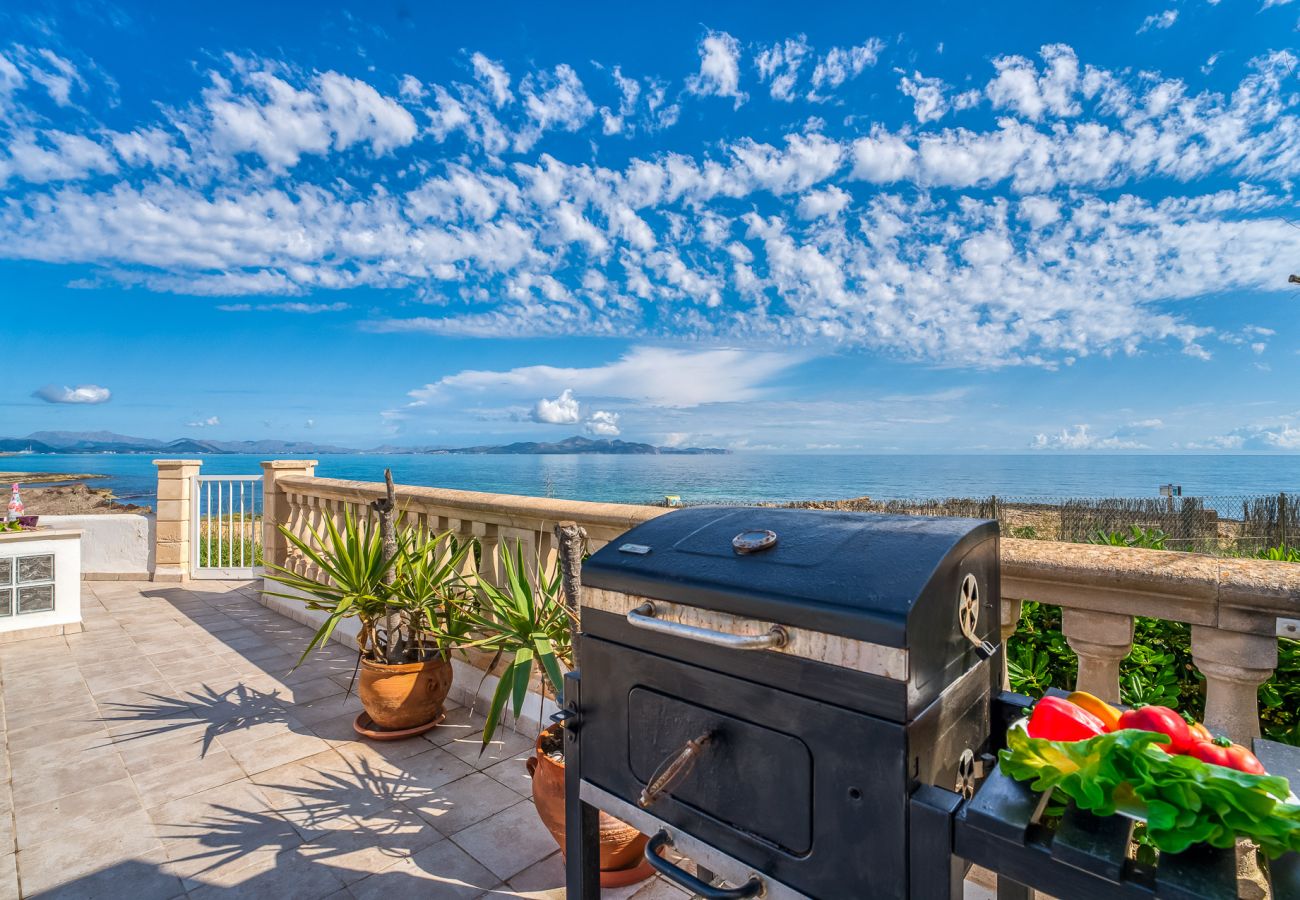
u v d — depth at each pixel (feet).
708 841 3.64
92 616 18.07
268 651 14.90
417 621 10.87
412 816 8.16
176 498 22.72
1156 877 2.39
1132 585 5.11
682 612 3.76
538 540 11.16
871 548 3.55
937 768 3.18
